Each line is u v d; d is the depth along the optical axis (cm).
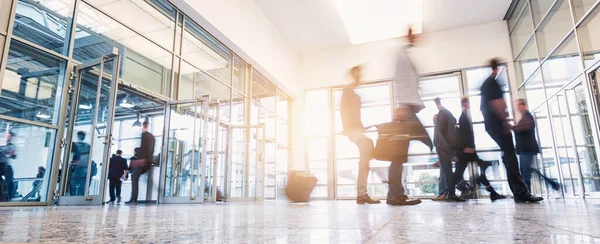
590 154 560
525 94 827
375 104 1005
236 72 802
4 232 73
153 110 618
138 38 517
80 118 426
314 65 1107
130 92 514
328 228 80
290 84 1043
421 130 273
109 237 63
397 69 288
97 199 397
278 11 887
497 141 329
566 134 632
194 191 524
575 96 596
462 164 427
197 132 548
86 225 92
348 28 966
